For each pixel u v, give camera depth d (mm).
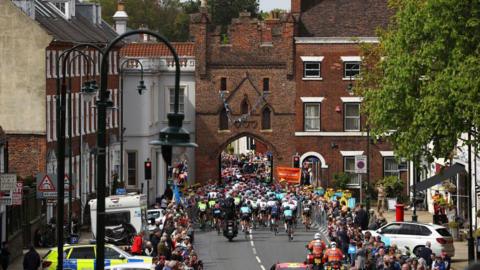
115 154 164125
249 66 173500
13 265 96562
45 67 127938
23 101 127938
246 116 174000
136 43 188500
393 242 99688
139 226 103250
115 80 166750
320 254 89812
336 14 173500
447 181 127250
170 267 75000
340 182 166000
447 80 87812
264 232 126750
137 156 170875
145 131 170250
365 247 87062
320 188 147750
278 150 173125
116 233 102812
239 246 112875
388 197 151625
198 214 134250
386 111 95000
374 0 174250
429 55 90562
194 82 175500
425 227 99188
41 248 109312
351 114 170750
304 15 174000
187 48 190500
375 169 168250
